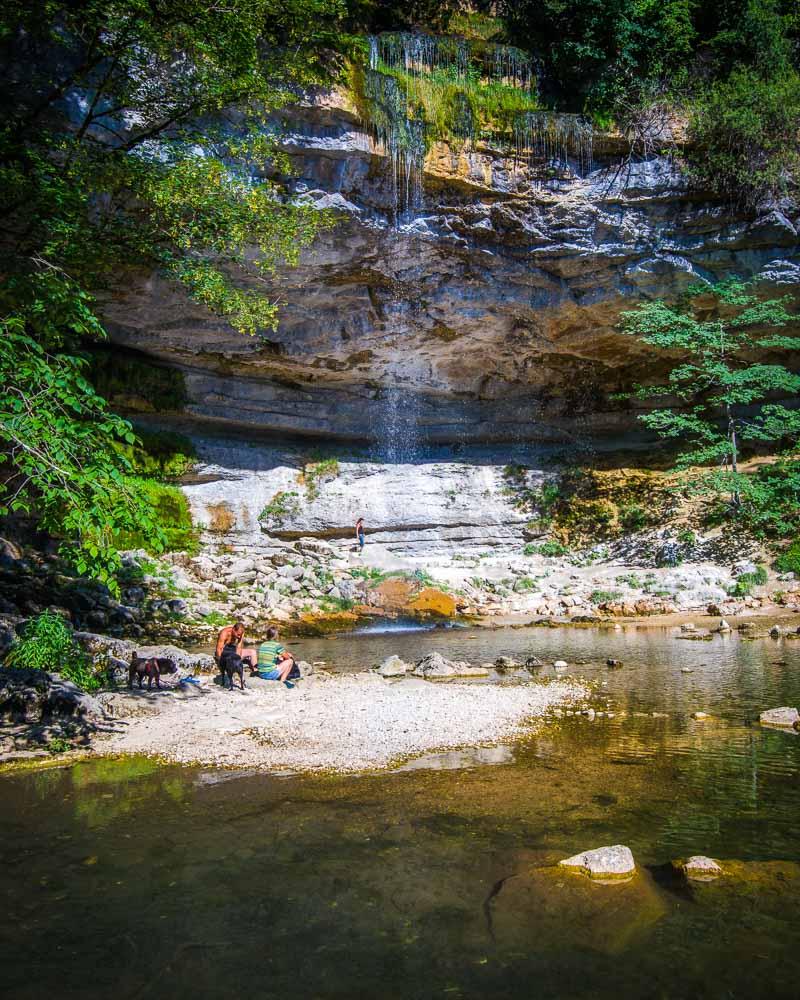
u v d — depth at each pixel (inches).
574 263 753.6
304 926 118.6
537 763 211.9
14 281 283.1
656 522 842.2
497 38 833.5
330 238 681.6
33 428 221.3
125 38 437.4
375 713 283.0
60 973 105.4
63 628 339.6
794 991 98.0
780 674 348.5
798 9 807.1
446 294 770.8
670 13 730.8
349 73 623.5
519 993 99.0
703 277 768.9
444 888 131.3
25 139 450.9
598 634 559.5
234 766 217.0
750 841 149.4
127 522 238.5
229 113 586.9
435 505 892.6
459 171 678.5
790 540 740.7
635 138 713.0
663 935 113.6
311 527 857.5
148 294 693.3
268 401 898.1
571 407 991.0
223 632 353.4
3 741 246.8
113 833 161.9
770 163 713.6
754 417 897.5
